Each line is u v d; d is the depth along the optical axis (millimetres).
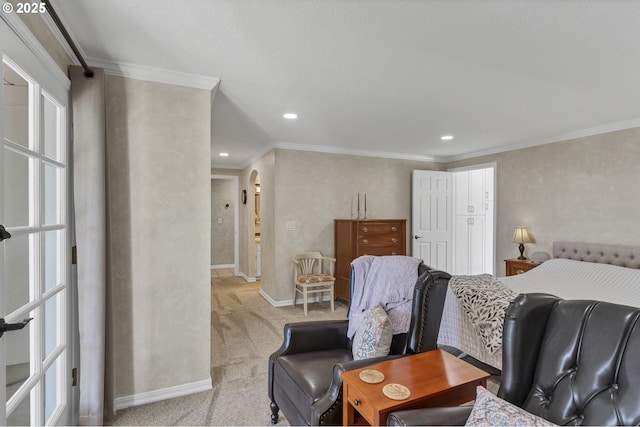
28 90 1412
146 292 2223
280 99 2883
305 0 1522
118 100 2154
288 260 4758
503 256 4863
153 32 1784
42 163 1501
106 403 2031
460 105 3025
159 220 2258
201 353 2383
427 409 1162
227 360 2908
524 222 4578
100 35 1802
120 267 2154
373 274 2197
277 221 4691
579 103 2957
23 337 1401
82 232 1871
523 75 2361
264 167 5160
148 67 2199
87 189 1878
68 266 1830
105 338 2010
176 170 2309
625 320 998
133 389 2188
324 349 2133
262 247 5289
